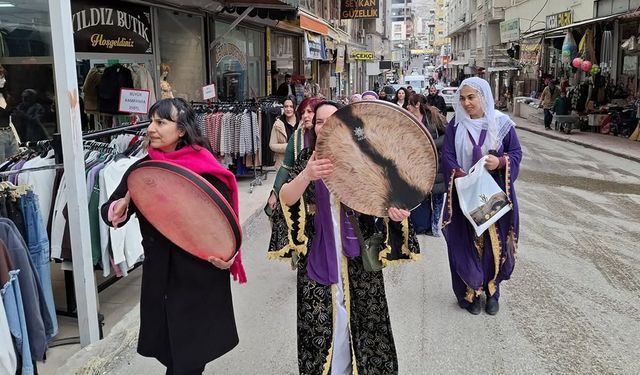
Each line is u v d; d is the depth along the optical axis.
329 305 3.15
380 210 3.02
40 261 3.85
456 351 4.24
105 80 8.88
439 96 12.65
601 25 21.92
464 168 4.75
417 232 7.49
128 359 4.16
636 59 20.59
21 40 7.93
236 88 14.77
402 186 2.99
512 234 4.79
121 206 3.07
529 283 5.68
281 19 12.44
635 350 4.23
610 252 6.75
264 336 4.57
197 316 3.01
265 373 3.97
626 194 10.41
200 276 3.01
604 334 4.51
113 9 9.02
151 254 3.03
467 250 4.76
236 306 5.22
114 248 4.31
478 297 4.95
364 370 3.29
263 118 9.83
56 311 4.66
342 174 3.01
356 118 2.96
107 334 4.41
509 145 4.71
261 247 7.11
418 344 4.36
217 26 13.12
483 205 4.54
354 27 40.81
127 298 5.21
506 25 35.09
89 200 4.24
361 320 3.29
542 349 4.26
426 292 5.49
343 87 34.12
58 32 3.66
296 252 3.11
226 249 2.95
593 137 19.66
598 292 5.43
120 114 9.00
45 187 4.24
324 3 26.16
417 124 2.92
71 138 3.78
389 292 5.49
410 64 116.12
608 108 20.94
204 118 9.48
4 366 3.07
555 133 21.22
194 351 2.99
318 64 26.11
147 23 10.04
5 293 3.14
